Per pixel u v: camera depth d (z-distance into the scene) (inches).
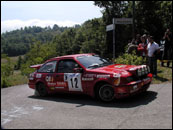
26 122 210.2
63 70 296.8
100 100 261.7
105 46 1257.4
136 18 1111.6
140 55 433.4
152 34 1098.7
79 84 274.8
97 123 191.9
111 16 1214.9
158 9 1135.0
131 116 202.2
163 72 398.3
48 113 235.1
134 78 252.1
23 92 373.7
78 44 3142.2
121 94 243.8
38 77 326.3
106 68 269.9
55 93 321.7
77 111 233.5
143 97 265.7
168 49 442.3
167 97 254.5
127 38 1125.7
